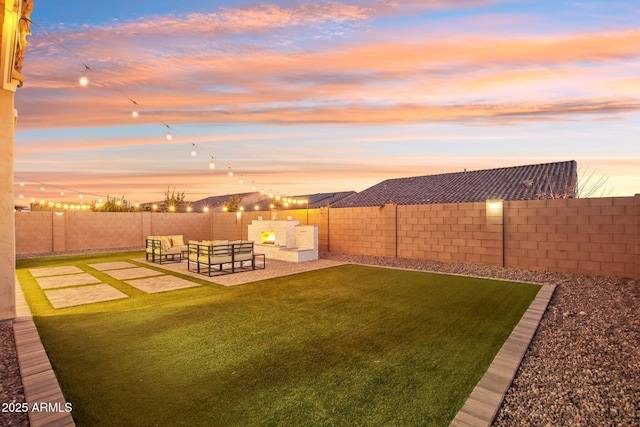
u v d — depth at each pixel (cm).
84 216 1598
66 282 847
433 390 303
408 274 919
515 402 285
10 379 327
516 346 404
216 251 956
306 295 691
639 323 476
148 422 256
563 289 709
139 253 1509
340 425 250
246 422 254
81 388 310
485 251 986
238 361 371
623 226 769
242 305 616
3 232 503
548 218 873
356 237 1315
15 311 515
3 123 495
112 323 513
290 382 320
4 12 367
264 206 2805
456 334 452
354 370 345
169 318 538
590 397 291
